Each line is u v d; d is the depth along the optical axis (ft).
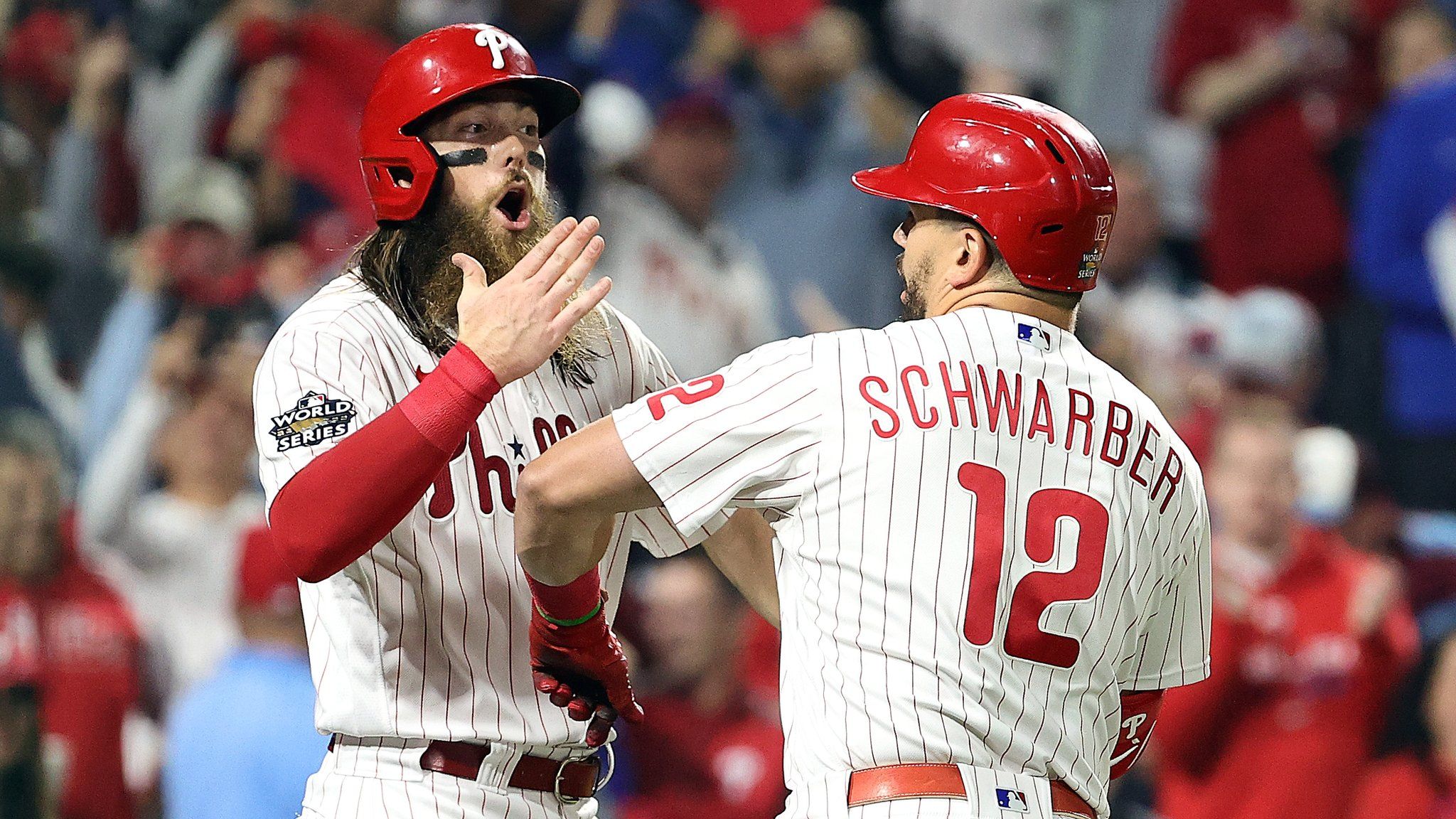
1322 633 76.95
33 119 105.70
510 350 36.04
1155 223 103.04
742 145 101.55
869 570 35.37
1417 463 101.09
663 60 103.81
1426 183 102.83
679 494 35.68
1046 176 36.55
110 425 87.76
